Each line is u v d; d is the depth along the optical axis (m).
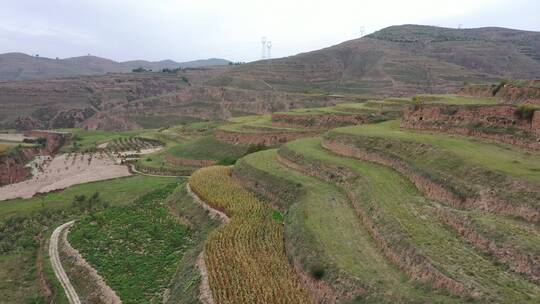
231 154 104.31
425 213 38.25
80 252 53.72
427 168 45.53
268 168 65.19
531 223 32.19
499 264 29.17
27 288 49.22
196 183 67.81
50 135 184.38
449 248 31.66
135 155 139.00
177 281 40.94
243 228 46.00
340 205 46.28
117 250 53.34
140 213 66.81
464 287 26.47
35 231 66.44
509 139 50.25
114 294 42.66
